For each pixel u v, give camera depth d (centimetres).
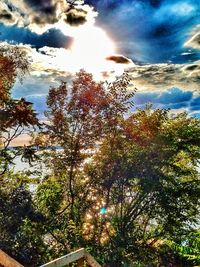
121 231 1838
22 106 1700
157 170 1925
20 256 1680
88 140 1908
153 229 1998
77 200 1931
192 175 2048
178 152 2012
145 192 1869
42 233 1770
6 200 1769
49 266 525
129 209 1920
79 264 607
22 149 1822
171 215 1878
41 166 1908
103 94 1894
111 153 1920
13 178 1855
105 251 1752
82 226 1852
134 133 1922
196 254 2125
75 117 1889
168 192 1883
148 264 1903
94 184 1916
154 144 1939
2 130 1739
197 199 1923
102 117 1905
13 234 1734
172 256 2114
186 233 1973
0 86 1748
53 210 1844
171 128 2044
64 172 1933
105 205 1894
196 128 2039
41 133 1889
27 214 1769
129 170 1919
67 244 1745
